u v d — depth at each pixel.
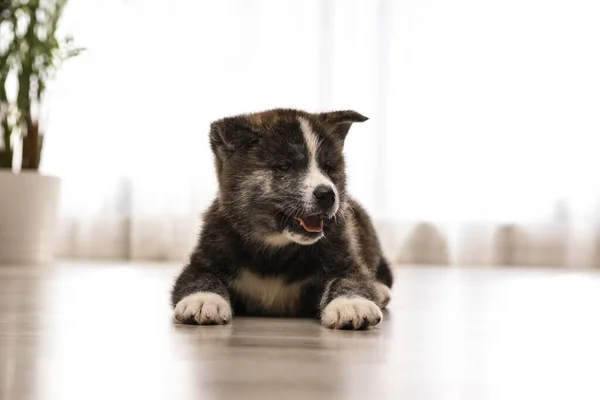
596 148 2.79
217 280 1.30
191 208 2.81
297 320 1.28
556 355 1.03
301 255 1.30
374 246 1.57
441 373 0.93
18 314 1.29
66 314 1.30
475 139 2.81
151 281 1.86
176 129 2.83
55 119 2.82
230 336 1.11
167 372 0.91
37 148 2.53
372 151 2.81
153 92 2.83
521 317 1.33
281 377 0.90
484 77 2.82
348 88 2.84
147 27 2.84
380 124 2.81
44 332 1.13
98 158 2.84
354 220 1.49
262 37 2.84
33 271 2.15
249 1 2.83
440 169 2.81
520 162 2.80
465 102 2.81
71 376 0.90
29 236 2.45
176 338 1.09
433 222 2.81
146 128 2.83
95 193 2.85
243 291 1.32
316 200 1.27
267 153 1.32
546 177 2.80
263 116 1.37
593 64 2.79
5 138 2.48
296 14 2.84
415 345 1.07
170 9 2.84
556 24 2.80
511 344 1.09
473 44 2.82
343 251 1.32
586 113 2.79
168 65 2.84
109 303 1.44
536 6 2.81
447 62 2.82
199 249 1.33
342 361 0.97
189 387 0.86
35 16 2.40
